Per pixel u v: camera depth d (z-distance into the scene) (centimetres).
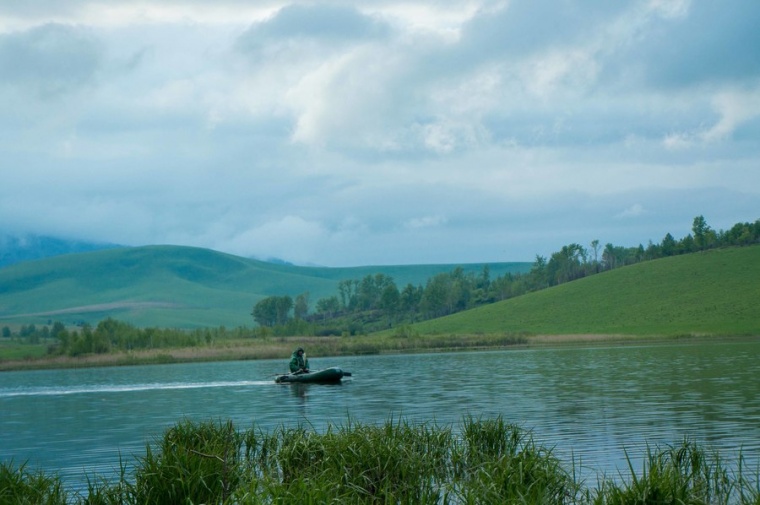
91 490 1577
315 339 13262
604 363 6431
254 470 1745
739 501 1525
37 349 17150
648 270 19262
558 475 1599
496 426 2184
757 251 18738
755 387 3916
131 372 8175
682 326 13862
